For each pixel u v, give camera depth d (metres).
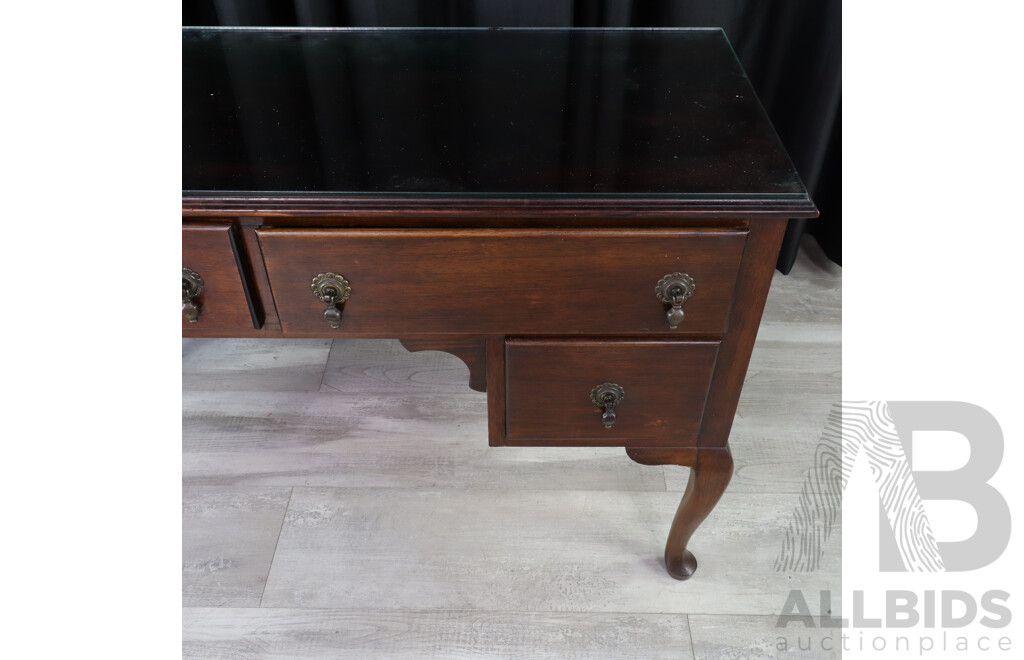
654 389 0.81
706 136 0.79
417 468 1.24
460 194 0.69
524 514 1.17
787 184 0.70
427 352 1.46
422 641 1.01
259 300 0.76
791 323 1.50
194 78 0.90
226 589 1.07
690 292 0.73
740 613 1.04
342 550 1.12
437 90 0.88
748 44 1.40
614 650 1.00
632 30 1.04
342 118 0.82
